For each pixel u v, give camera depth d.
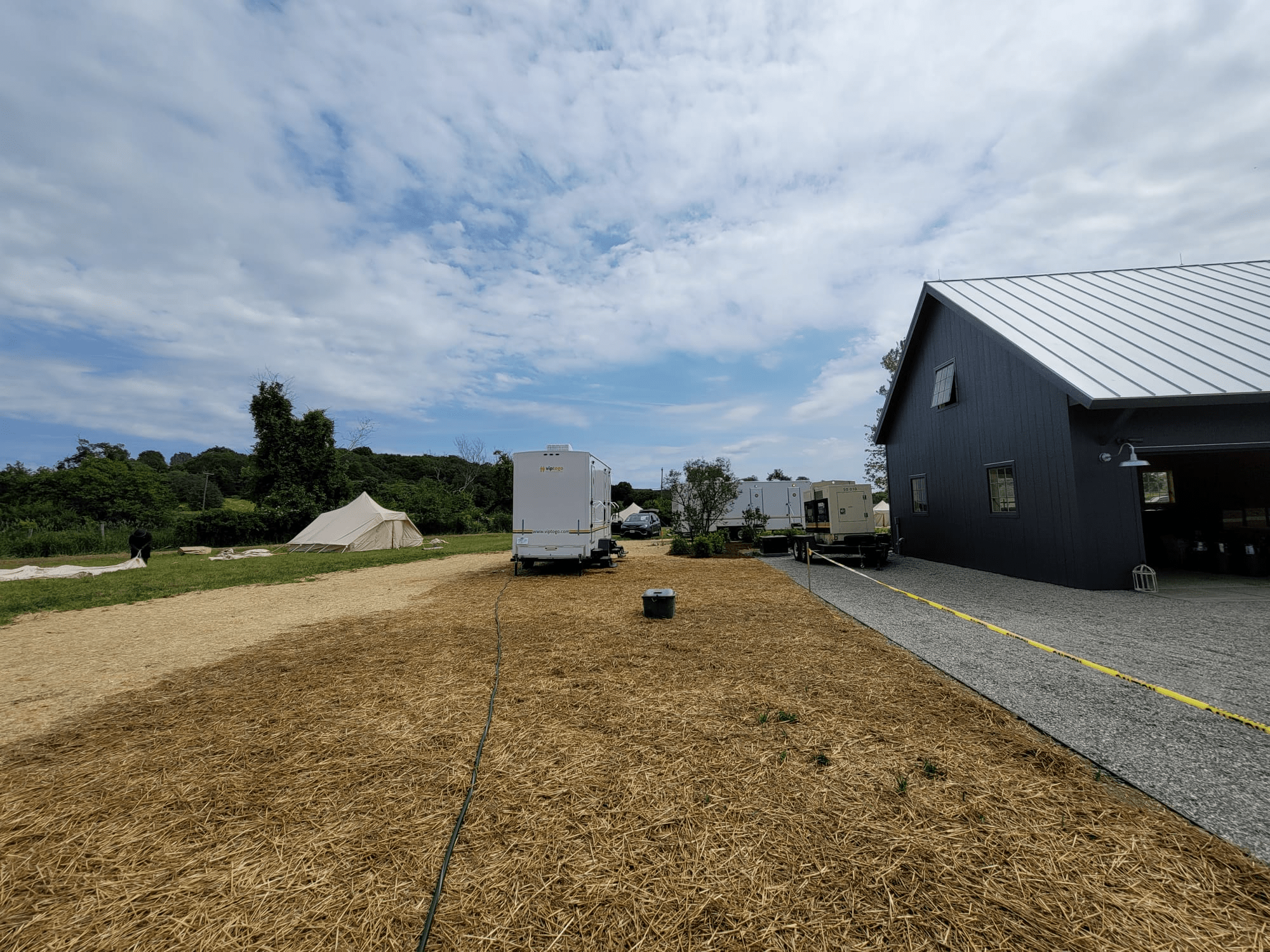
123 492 34.75
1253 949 1.81
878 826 2.52
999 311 11.12
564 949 1.86
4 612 8.71
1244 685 4.27
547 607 8.39
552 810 2.70
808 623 6.80
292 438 33.03
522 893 2.13
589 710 4.04
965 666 4.88
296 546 23.03
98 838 2.55
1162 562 11.26
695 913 2.01
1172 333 9.69
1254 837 2.38
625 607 8.20
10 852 2.46
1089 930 1.90
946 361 12.72
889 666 4.90
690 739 3.48
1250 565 9.50
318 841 2.49
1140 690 4.20
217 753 3.45
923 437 14.07
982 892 2.09
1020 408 9.91
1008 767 3.04
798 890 2.12
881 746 3.31
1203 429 8.52
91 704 4.49
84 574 14.94
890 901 2.05
